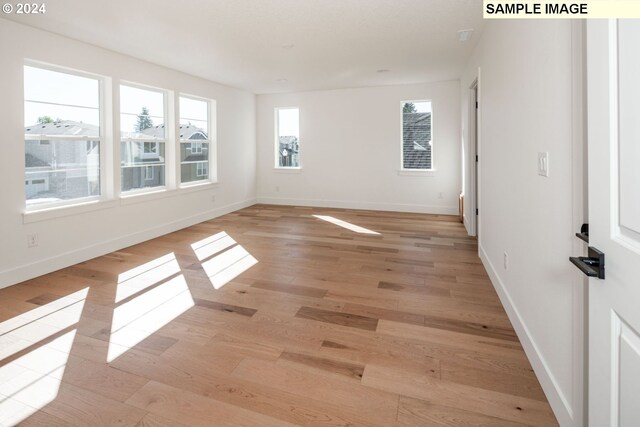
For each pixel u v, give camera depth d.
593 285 0.98
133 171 4.58
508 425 1.51
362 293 2.92
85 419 1.55
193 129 5.70
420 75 5.64
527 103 2.00
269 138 7.44
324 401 1.67
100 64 3.95
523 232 2.10
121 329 2.34
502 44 2.63
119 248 4.24
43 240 3.40
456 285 3.08
